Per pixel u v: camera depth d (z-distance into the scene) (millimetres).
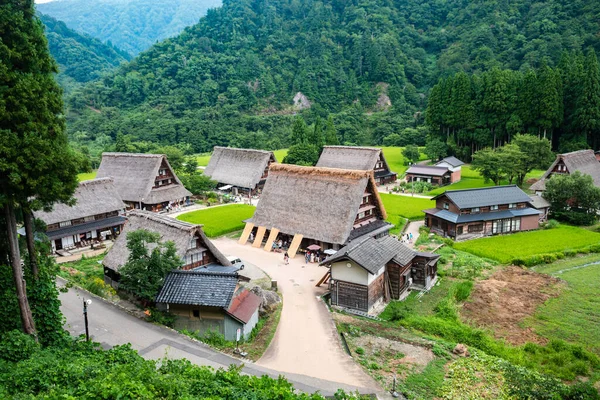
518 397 20828
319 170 45344
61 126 20594
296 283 36750
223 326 26250
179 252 31094
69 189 20812
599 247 44281
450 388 21844
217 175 73812
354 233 42344
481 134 83000
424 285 35938
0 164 17703
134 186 59406
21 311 20812
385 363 24344
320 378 22328
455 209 50219
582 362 24391
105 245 45188
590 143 80312
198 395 16109
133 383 15016
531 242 46812
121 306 28891
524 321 30266
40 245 23828
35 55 19141
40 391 15320
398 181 79688
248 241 48062
